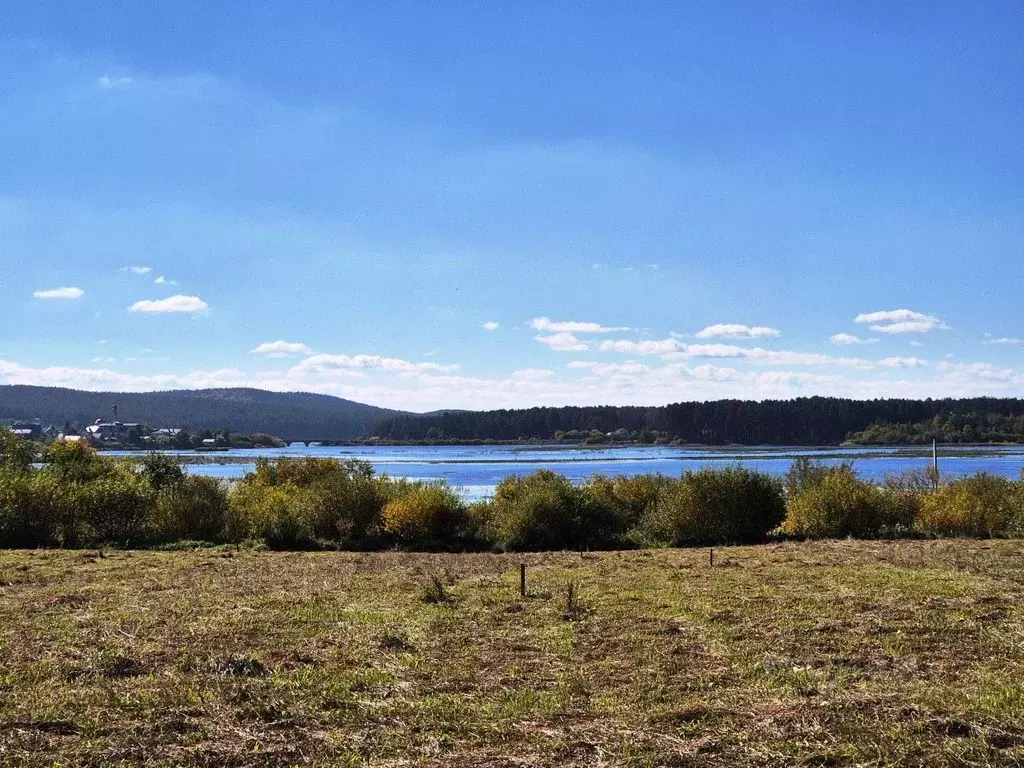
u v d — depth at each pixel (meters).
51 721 7.82
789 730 7.60
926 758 6.83
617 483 38.06
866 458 118.44
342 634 11.98
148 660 10.34
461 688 9.28
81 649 10.93
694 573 18.28
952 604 13.74
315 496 31.50
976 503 30.02
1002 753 6.85
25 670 9.79
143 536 30.38
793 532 30.94
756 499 29.59
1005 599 14.18
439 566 20.59
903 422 186.00
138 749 7.17
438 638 11.75
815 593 15.09
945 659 10.29
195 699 8.62
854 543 25.53
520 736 7.65
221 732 7.65
